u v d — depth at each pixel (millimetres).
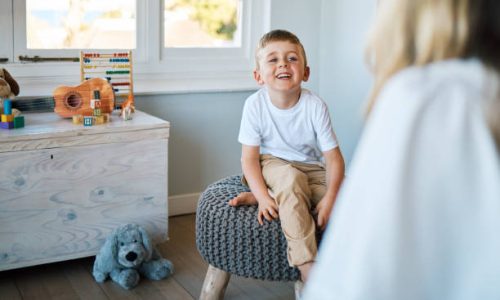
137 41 2613
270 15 2801
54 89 2414
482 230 504
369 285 511
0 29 2318
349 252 527
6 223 1988
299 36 2885
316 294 545
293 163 1868
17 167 1965
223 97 2768
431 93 519
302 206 1625
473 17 534
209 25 2783
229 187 1892
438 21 538
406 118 516
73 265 2232
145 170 2189
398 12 560
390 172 513
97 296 2000
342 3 2789
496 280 502
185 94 2668
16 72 2350
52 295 2000
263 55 1795
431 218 509
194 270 2215
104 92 2252
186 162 2740
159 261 2158
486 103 512
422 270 513
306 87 2965
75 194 2080
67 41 2480
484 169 503
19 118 2045
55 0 2428
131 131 2131
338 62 2854
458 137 506
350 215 536
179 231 2574
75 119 2131
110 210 2154
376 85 583
